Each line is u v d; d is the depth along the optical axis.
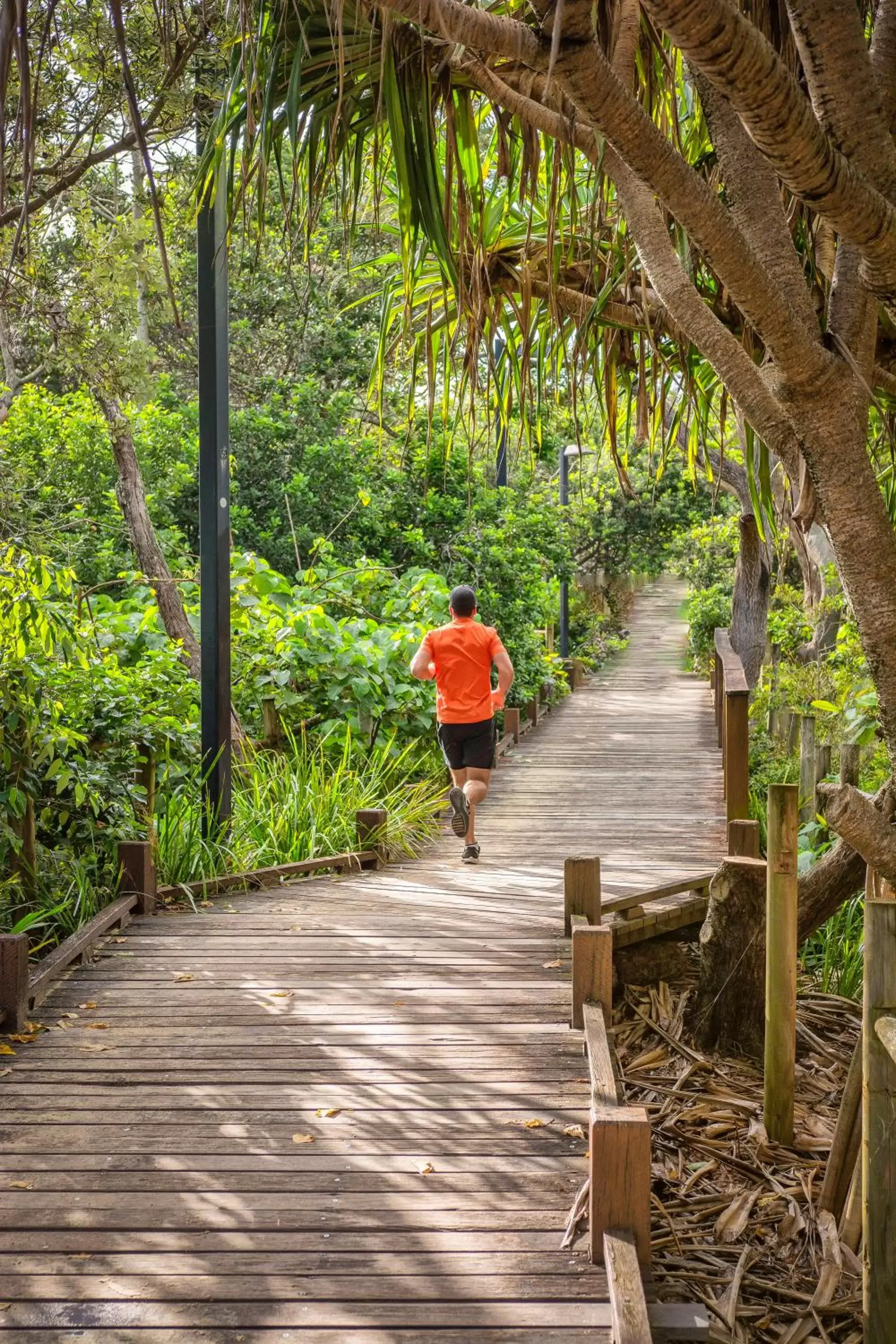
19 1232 2.98
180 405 15.74
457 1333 2.55
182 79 4.91
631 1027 5.09
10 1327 2.58
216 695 7.24
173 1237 2.95
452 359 5.18
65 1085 3.91
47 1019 4.54
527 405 5.47
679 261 3.61
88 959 5.32
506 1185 3.21
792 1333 3.05
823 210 2.45
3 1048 4.20
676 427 4.89
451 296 5.41
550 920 6.03
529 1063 4.07
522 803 9.71
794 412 2.98
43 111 5.03
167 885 6.53
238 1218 3.04
